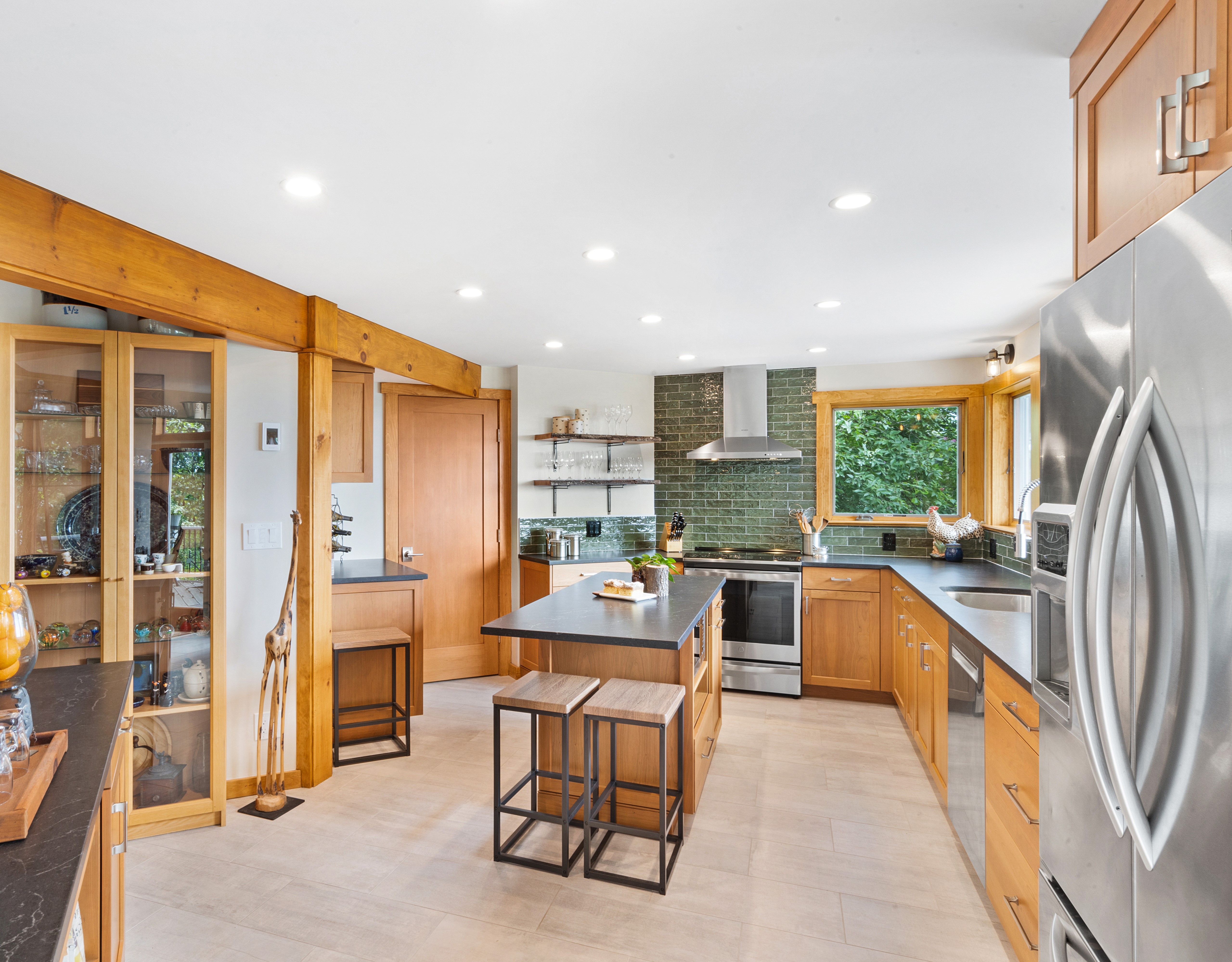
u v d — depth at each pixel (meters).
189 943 2.09
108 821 1.54
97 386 2.66
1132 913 1.05
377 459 4.84
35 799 1.16
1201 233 0.86
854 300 3.34
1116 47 1.22
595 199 2.13
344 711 3.86
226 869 2.51
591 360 4.93
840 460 5.23
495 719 2.54
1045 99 1.58
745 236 2.47
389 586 4.15
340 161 1.87
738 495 5.37
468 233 2.42
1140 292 1.01
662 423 5.53
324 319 3.28
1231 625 0.80
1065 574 1.20
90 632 2.66
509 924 2.19
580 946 2.09
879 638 4.55
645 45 1.38
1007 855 2.05
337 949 2.07
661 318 3.70
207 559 2.87
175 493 2.81
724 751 3.69
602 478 5.30
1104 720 0.94
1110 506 0.93
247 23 1.30
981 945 2.10
